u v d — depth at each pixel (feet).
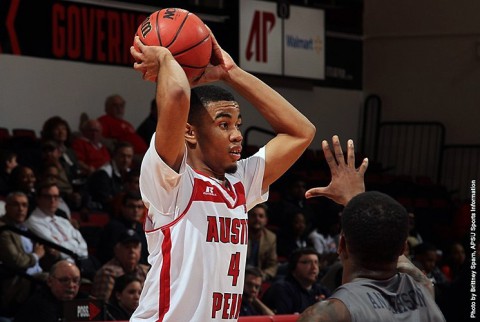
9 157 40.37
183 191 13.17
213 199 13.38
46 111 51.01
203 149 13.71
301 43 61.87
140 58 13.43
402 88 69.56
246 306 32.01
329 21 66.95
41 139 44.34
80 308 25.85
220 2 59.31
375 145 68.95
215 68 14.57
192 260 13.05
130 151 44.78
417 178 65.77
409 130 69.21
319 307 10.44
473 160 66.85
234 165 13.87
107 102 50.29
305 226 45.24
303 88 64.44
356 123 68.85
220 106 13.64
